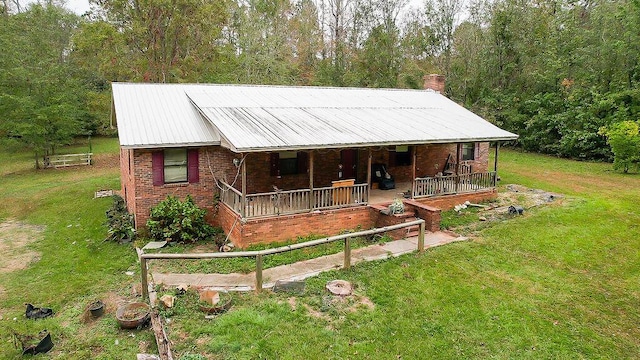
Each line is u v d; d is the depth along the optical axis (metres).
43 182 24.59
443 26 37.97
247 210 12.82
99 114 35.56
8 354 7.42
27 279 11.01
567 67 32.00
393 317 8.44
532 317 8.61
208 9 31.73
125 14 30.67
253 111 15.49
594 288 10.01
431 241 13.02
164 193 14.18
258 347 7.31
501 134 17.44
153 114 14.95
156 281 10.13
